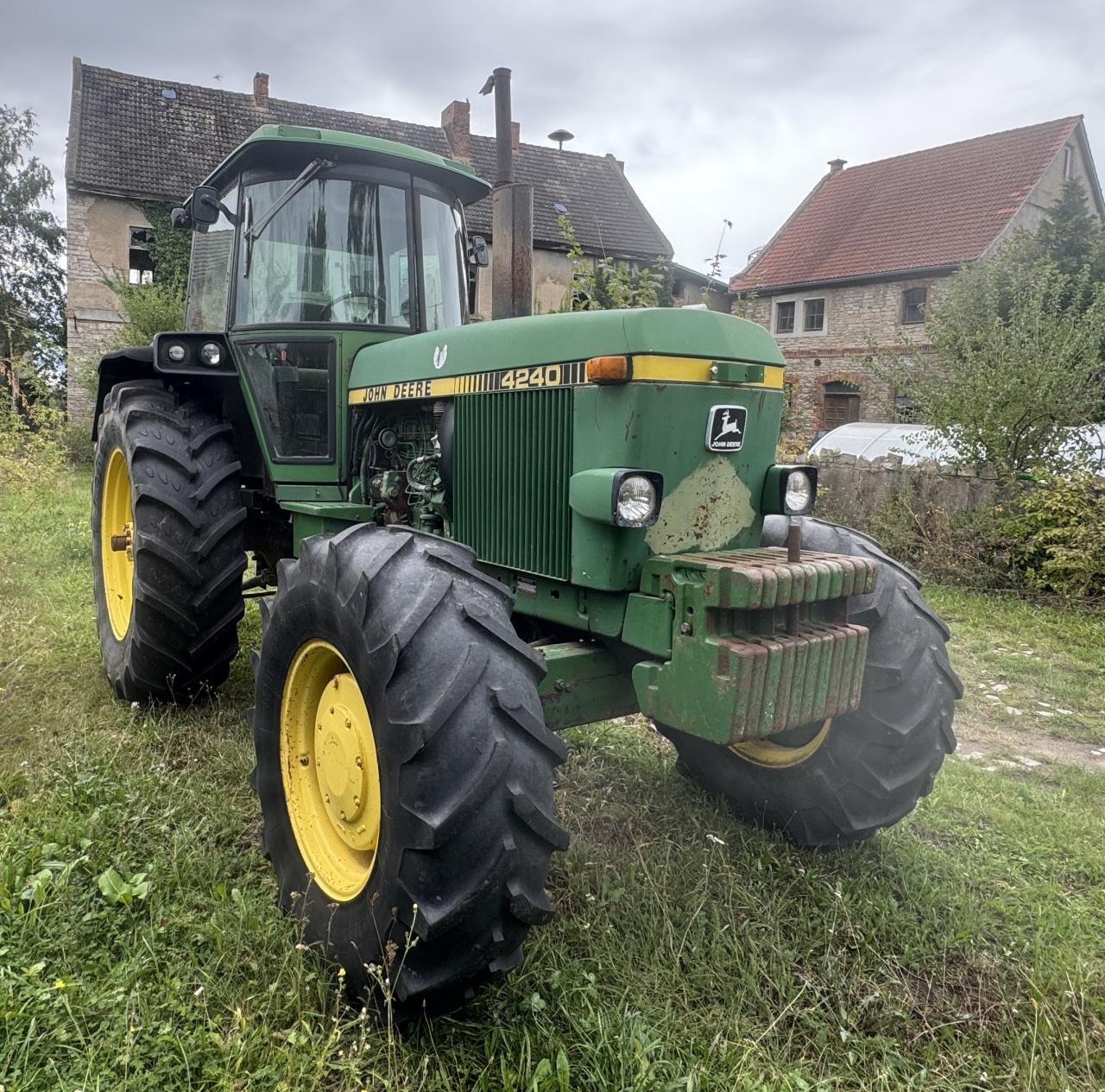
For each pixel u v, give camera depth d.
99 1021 1.89
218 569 3.56
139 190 17.20
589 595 2.44
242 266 3.62
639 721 4.02
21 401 11.75
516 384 2.55
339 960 2.06
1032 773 3.78
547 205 21.06
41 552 6.55
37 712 3.63
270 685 2.46
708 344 2.32
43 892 2.24
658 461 2.29
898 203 21.77
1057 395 7.23
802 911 2.46
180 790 2.95
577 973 2.12
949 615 6.38
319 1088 1.77
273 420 3.62
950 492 7.70
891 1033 2.09
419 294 3.62
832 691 2.21
